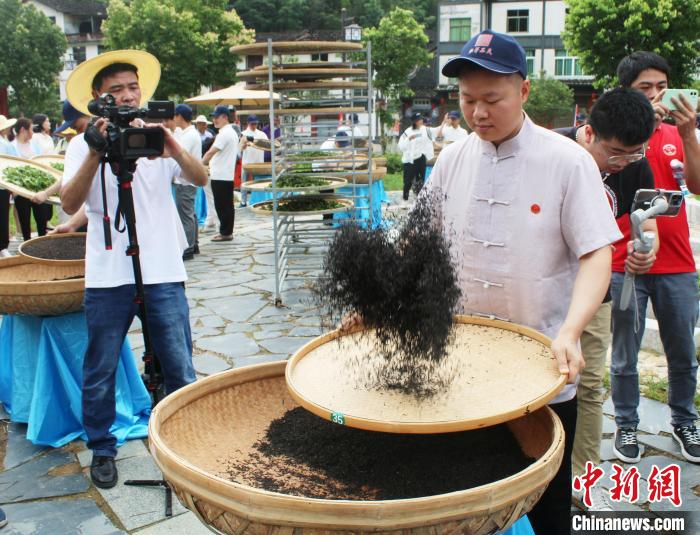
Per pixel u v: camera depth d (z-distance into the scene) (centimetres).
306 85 573
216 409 189
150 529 278
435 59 4069
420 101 4200
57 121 4056
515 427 185
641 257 254
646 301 318
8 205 792
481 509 129
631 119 234
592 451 277
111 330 304
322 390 167
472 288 210
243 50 566
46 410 346
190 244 802
